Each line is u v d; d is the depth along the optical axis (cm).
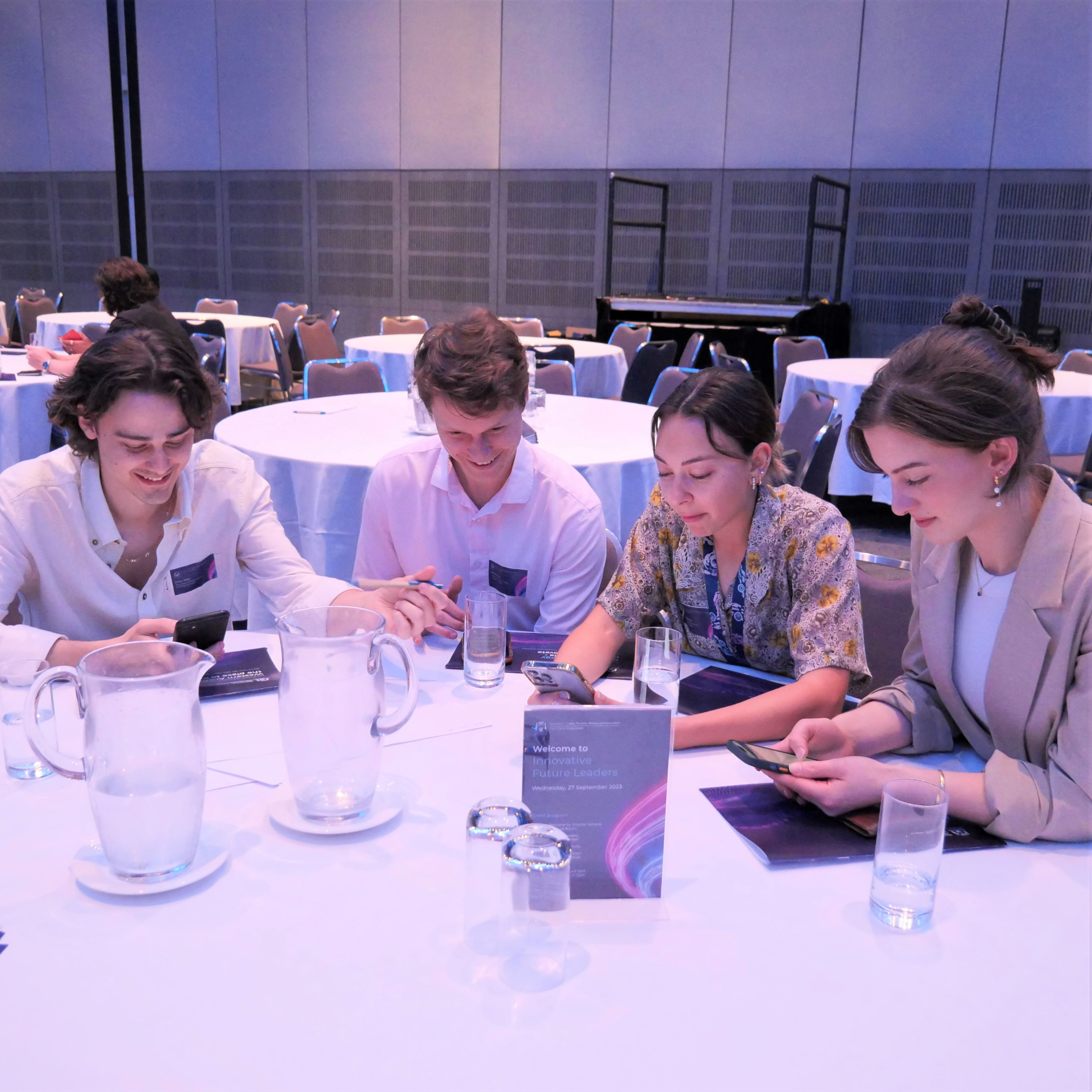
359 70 1015
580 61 928
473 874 89
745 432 148
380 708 106
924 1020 80
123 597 169
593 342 800
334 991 81
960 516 117
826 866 104
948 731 137
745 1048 76
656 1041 77
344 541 306
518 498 184
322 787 106
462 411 163
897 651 177
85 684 90
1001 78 796
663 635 133
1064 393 497
